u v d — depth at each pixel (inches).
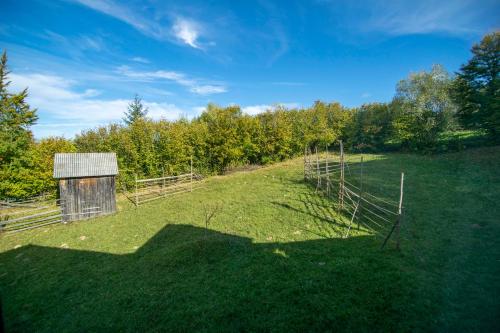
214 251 396.5
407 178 649.0
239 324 237.8
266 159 1263.5
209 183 999.6
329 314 234.7
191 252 397.7
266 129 1273.4
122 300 297.9
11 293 337.4
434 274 267.0
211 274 334.0
